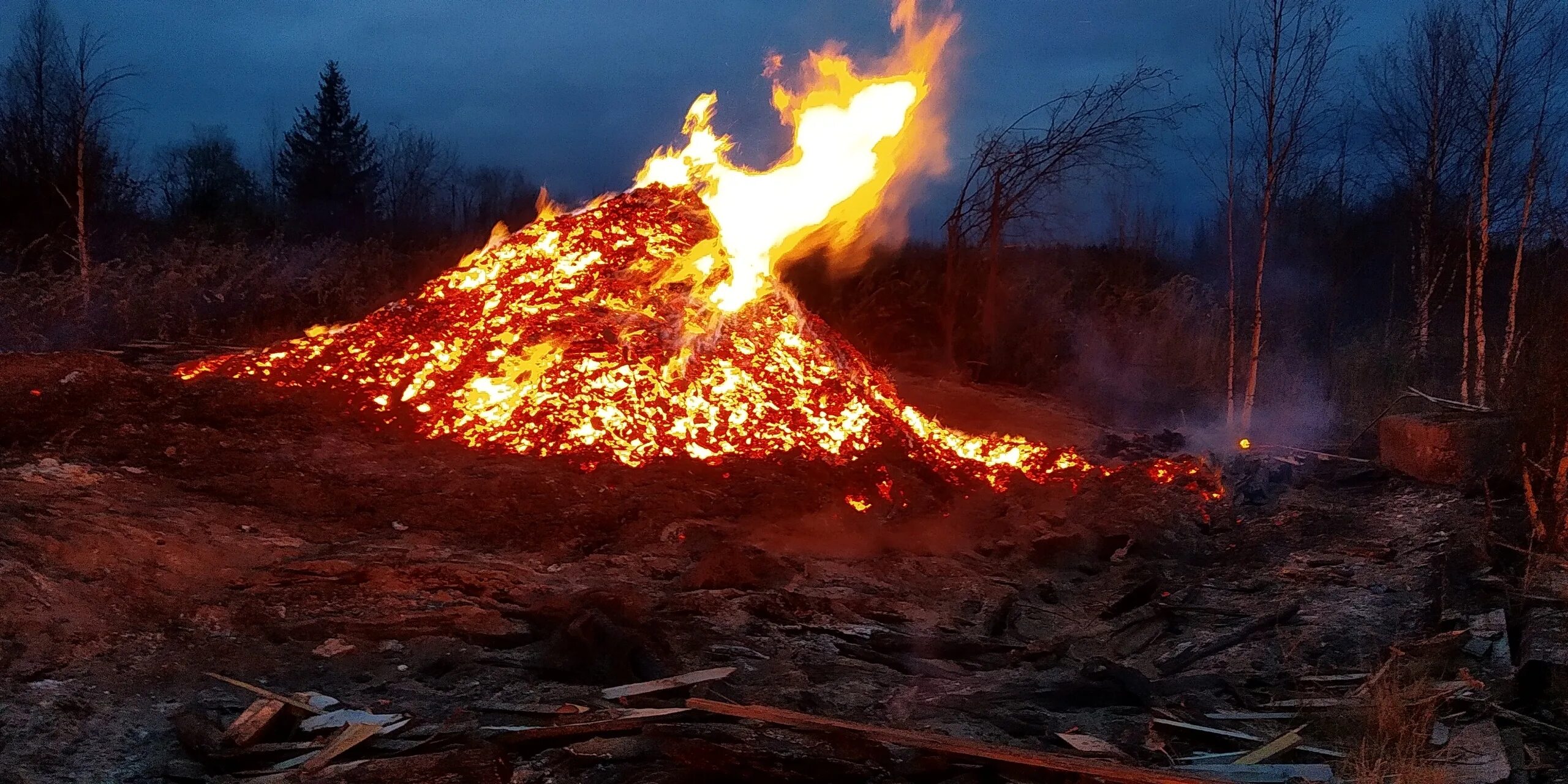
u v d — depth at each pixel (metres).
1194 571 7.98
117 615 5.29
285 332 14.84
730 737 4.30
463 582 6.27
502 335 10.17
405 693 4.95
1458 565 6.93
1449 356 14.90
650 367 9.72
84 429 8.04
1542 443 8.98
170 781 4.01
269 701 4.57
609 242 11.38
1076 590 7.58
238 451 8.09
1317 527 8.63
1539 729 4.70
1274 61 11.15
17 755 4.05
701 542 7.45
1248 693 5.38
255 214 25.91
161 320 14.64
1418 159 14.81
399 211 34.38
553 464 8.49
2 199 18.77
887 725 4.80
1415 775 4.11
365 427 9.00
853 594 6.89
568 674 5.21
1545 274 15.07
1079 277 20.84
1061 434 12.91
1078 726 4.96
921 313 18.19
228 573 6.08
